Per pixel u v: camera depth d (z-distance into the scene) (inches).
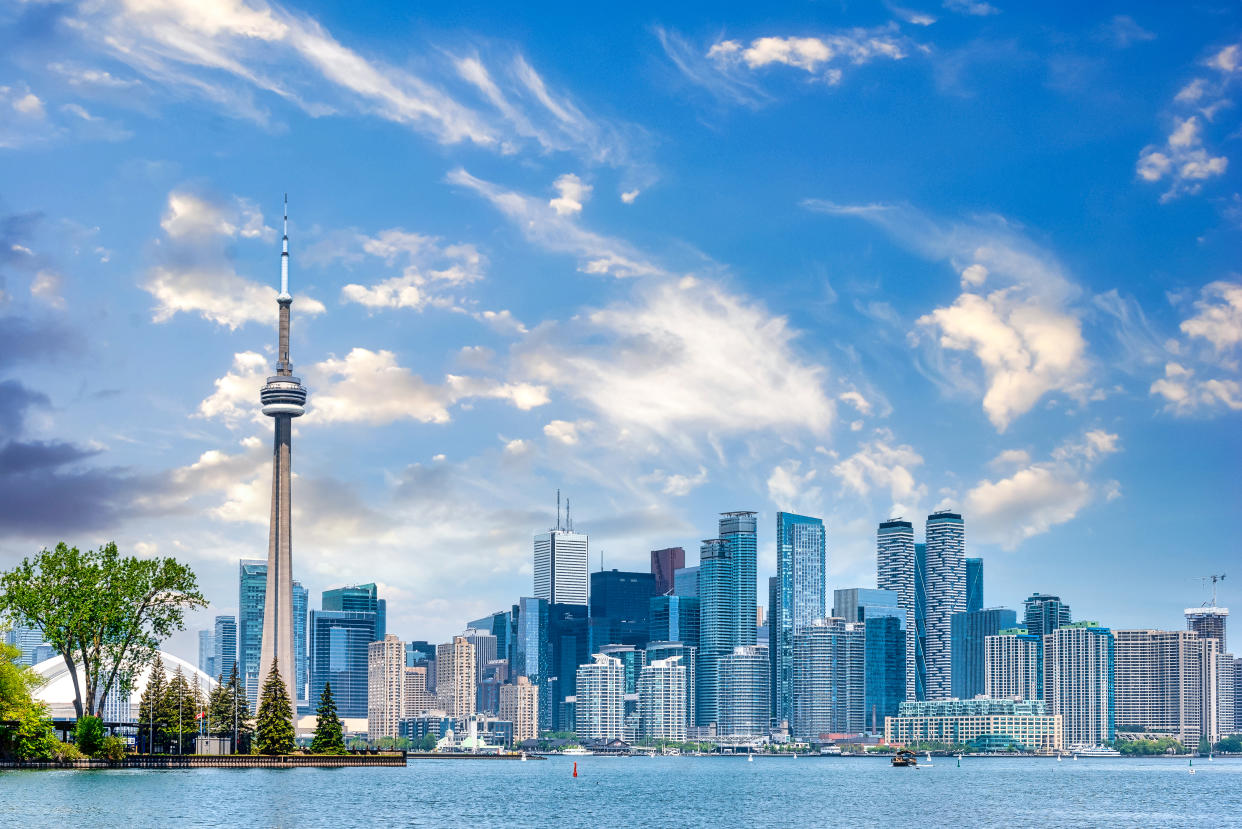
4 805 6924.2
